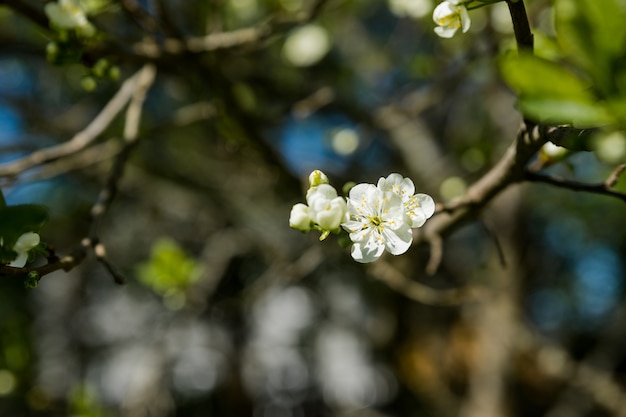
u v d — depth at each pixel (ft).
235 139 11.57
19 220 4.28
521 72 3.59
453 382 25.32
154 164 18.78
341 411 27.48
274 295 23.71
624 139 4.61
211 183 18.97
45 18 8.48
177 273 11.42
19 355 12.41
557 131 4.98
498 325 17.79
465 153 13.66
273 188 15.93
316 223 5.23
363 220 5.34
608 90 3.52
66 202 20.92
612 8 3.43
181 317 16.83
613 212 22.35
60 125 17.38
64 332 26.66
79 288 26.73
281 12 10.76
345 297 24.30
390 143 18.83
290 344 28.76
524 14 4.53
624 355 22.67
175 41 10.11
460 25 5.27
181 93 15.26
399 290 11.33
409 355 24.68
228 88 10.71
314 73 16.42
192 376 27.22
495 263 17.90
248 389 27.25
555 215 23.53
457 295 11.32
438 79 13.60
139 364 22.35
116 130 15.40
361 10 16.35
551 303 30.40
